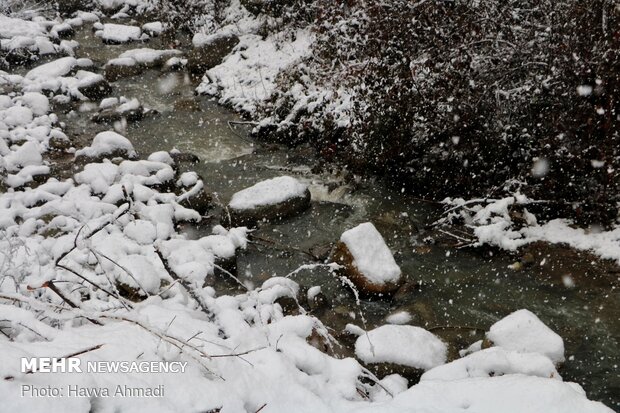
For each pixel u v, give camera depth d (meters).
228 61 12.61
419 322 5.94
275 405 3.23
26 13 15.29
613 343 5.57
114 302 4.58
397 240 7.38
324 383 3.71
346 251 6.56
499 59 7.27
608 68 6.49
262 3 13.44
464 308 6.14
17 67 12.72
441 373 4.25
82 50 13.98
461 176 7.87
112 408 2.67
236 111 11.12
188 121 10.79
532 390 3.43
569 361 5.38
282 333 4.33
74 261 5.81
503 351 4.39
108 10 16.69
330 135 9.35
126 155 9.24
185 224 7.67
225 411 2.97
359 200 8.24
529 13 7.36
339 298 6.33
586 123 6.86
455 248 7.16
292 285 6.02
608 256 6.65
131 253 6.14
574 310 6.03
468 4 7.39
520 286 6.42
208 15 14.73
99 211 7.35
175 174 8.98
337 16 9.12
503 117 7.47
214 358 3.34
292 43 12.52
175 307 4.40
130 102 10.90
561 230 7.17
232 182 8.87
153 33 14.95
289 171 9.11
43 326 3.18
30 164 8.75
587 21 6.59
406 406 3.40
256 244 7.30
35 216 7.29
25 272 5.04
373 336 4.86
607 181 6.90
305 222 7.78
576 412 3.31
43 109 10.63
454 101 7.46
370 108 8.28
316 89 10.20
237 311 4.59
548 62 6.98
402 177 8.52
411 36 7.56
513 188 7.64
